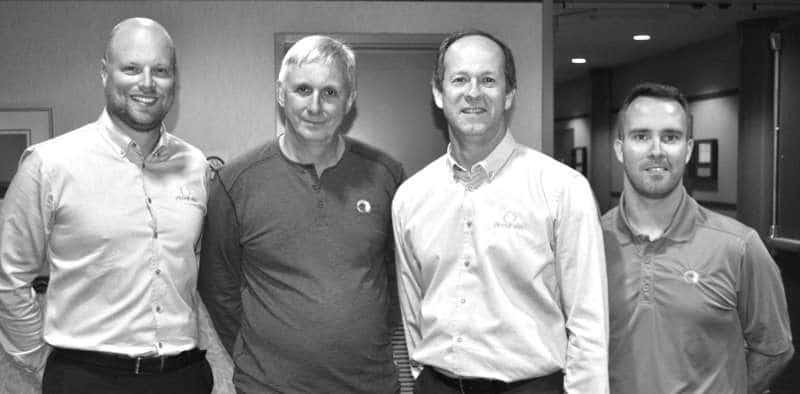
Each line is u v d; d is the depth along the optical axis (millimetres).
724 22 4867
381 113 3410
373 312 1992
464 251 1883
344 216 2002
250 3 3350
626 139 1906
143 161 2031
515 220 1850
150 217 1992
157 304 1979
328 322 1928
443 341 1891
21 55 3285
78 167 1963
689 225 1889
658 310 1865
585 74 7766
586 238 1803
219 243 2080
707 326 1845
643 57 6703
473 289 1867
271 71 3365
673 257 1876
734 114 5379
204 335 2867
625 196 1958
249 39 3357
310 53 1919
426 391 1955
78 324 1960
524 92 3400
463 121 1858
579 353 1782
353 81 2018
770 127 4734
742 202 4996
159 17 3322
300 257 1963
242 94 3361
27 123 3283
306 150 1999
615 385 1909
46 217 1957
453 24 3387
